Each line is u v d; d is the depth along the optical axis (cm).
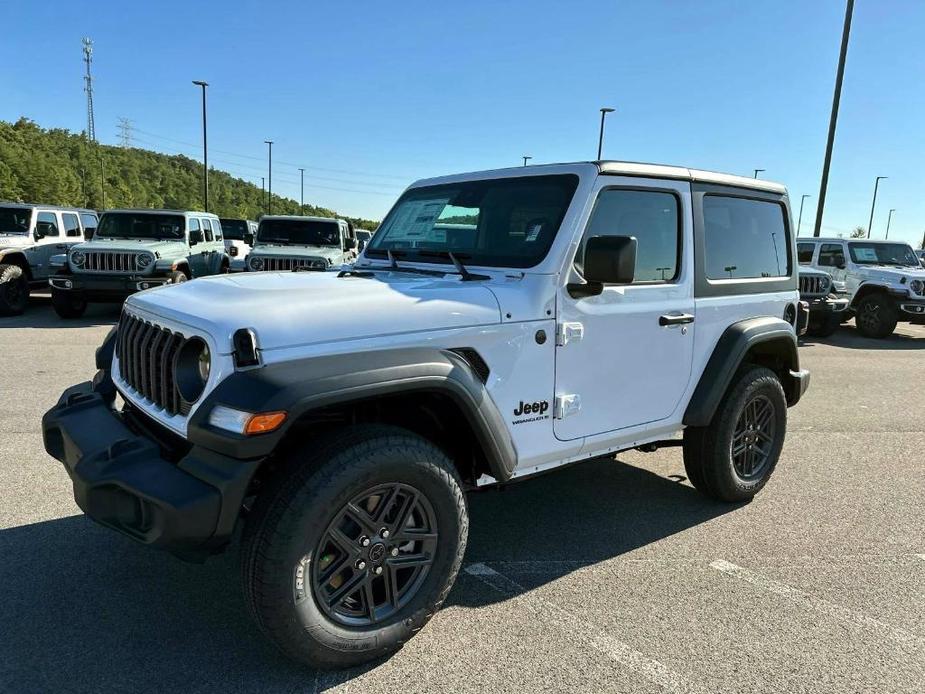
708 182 383
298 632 237
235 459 224
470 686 249
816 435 612
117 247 1144
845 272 1463
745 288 409
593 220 323
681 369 373
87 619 285
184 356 249
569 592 320
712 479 415
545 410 311
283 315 242
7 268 1198
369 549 253
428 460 258
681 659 268
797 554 366
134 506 236
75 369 759
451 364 262
